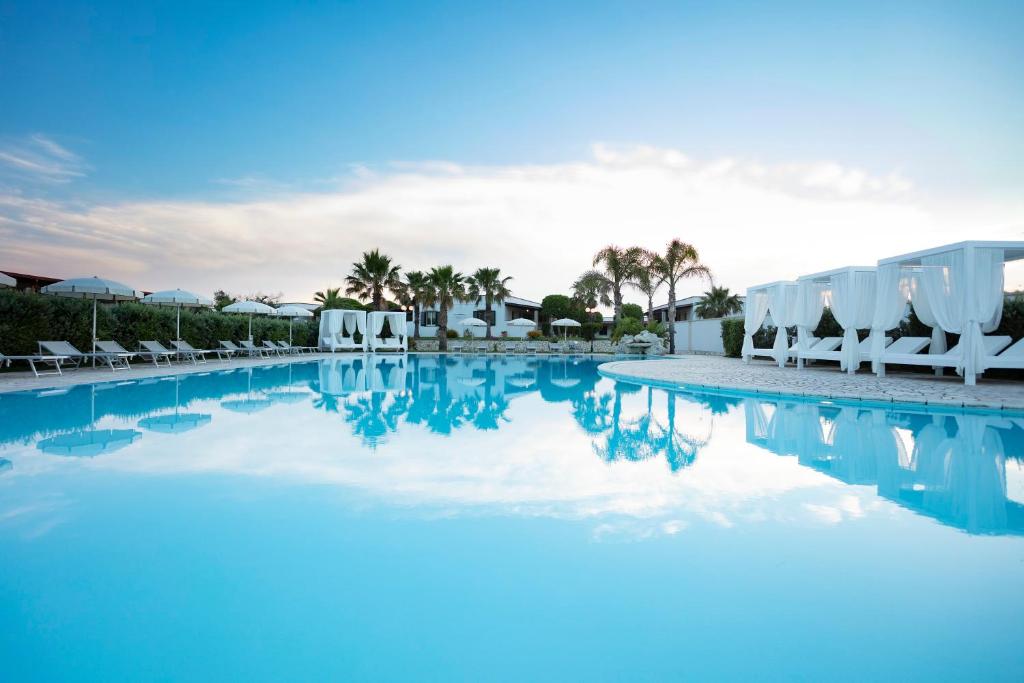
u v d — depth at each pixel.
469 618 2.27
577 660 1.97
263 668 1.92
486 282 34.03
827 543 3.10
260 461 4.93
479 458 5.11
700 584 2.58
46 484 4.15
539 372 17.52
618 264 31.31
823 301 17.67
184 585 2.54
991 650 2.05
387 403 9.27
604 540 3.12
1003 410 8.20
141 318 15.73
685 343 35.31
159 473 4.48
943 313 11.53
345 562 2.80
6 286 11.98
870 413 8.40
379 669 1.91
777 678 1.87
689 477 4.50
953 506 3.78
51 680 1.85
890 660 1.98
